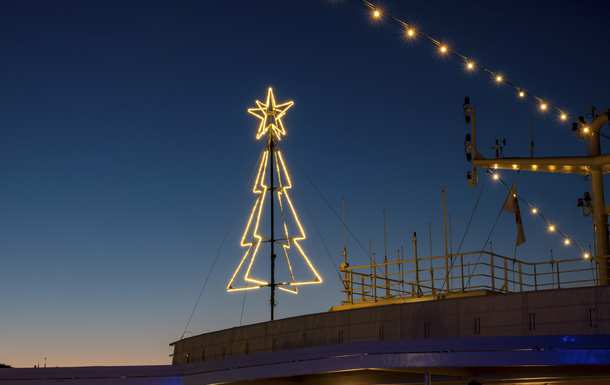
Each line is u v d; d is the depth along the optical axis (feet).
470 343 84.02
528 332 93.45
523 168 120.88
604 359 76.48
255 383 109.50
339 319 110.93
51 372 114.01
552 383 95.20
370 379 105.50
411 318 103.55
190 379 109.40
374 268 131.75
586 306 90.02
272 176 172.45
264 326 121.29
